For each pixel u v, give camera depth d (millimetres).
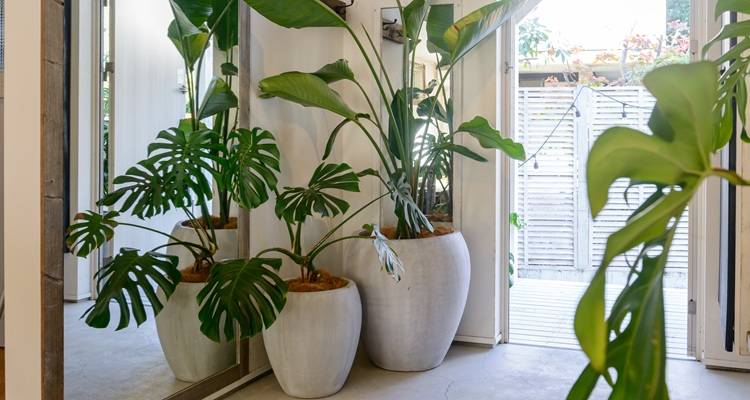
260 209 2932
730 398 2807
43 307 1891
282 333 2691
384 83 3527
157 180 2295
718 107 1084
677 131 437
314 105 2883
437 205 3518
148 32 2225
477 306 3555
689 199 445
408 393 2848
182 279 2443
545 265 5531
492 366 3225
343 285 2869
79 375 2021
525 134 5484
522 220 5555
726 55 1090
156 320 2324
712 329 3176
